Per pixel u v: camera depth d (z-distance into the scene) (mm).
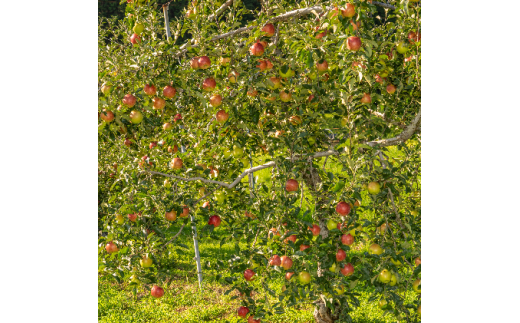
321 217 3381
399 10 3293
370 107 3275
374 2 3488
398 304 3111
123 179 3057
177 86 3098
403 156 3695
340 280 3271
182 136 3604
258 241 3525
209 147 3537
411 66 3377
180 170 3285
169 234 7520
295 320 4930
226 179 3607
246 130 3391
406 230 3070
